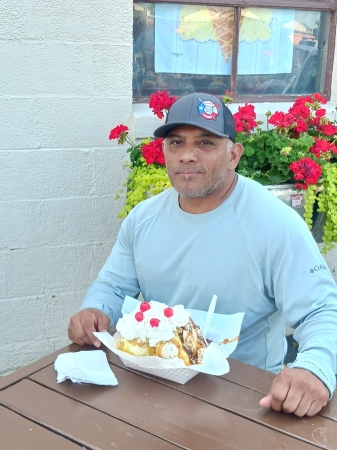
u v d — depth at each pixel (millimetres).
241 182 1936
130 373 1703
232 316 1814
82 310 1987
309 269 1805
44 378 1684
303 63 3592
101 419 1487
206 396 1586
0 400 1577
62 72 2920
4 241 3021
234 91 3477
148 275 2012
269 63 3523
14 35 2803
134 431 1438
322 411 1538
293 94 3627
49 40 2859
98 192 3125
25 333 3186
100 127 3049
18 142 2926
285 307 1825
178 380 1646
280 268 1823
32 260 3096
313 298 1781
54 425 1465
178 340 1633
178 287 1958
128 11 2959
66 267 3170
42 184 3014
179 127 1846
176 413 1512
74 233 3135
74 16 2871
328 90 3613
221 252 1869
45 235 3084
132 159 3002
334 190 2801
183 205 1944
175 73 3367
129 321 1673
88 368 1694
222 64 3439
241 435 1428
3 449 1380
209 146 1838
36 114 2926
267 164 2941
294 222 1845
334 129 3068
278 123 2977
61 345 3279
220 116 1849
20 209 3006
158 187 2764
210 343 1732
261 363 2025
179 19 3291
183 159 1828
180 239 1930
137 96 3322
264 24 3447
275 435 1429
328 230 2891
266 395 1594
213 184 1843
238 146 1934
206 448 1377
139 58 3275
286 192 2801
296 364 1598
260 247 1834
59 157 3012
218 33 3381
